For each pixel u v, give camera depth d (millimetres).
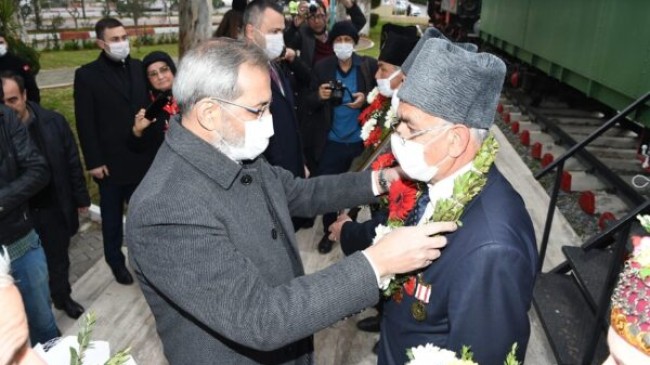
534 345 2906
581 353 2525
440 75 1289
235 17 3500
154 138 3379
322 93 3658
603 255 2938
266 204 1537
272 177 1630
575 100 8344
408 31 2998
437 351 1265
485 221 1311
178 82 1361
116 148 3373
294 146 3139
